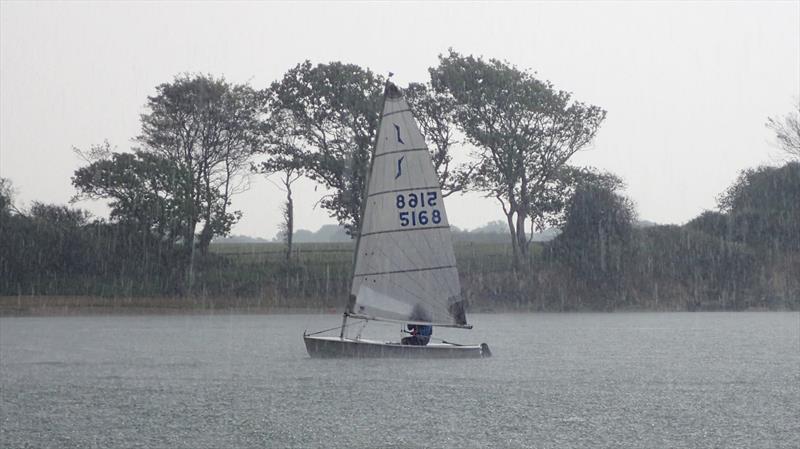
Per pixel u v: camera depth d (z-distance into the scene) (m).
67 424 55.44
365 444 50.00
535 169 174.50
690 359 87.56
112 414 58.53
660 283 170.88
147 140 181.12
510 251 197.75
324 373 76.75
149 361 87.50
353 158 172.38
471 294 171.75
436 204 82.00
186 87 177.00
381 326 140.12
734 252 173.50
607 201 172.75
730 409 59.41
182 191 172.25
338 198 176.88
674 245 176.88
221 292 174.38
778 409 59.31
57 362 87.38
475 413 58.41
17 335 118.56
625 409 59.66
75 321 146.75
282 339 111.62
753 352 93.69
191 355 92.44
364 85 172.88
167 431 53.38
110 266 174.75
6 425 55.19
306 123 176.00
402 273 82.25
